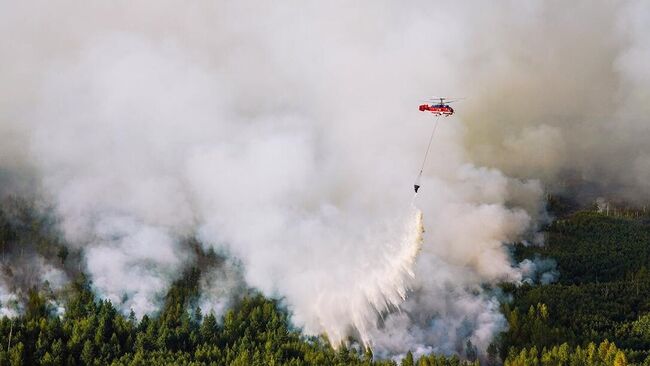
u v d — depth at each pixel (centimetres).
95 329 19838
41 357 18538
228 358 19112
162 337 19650
